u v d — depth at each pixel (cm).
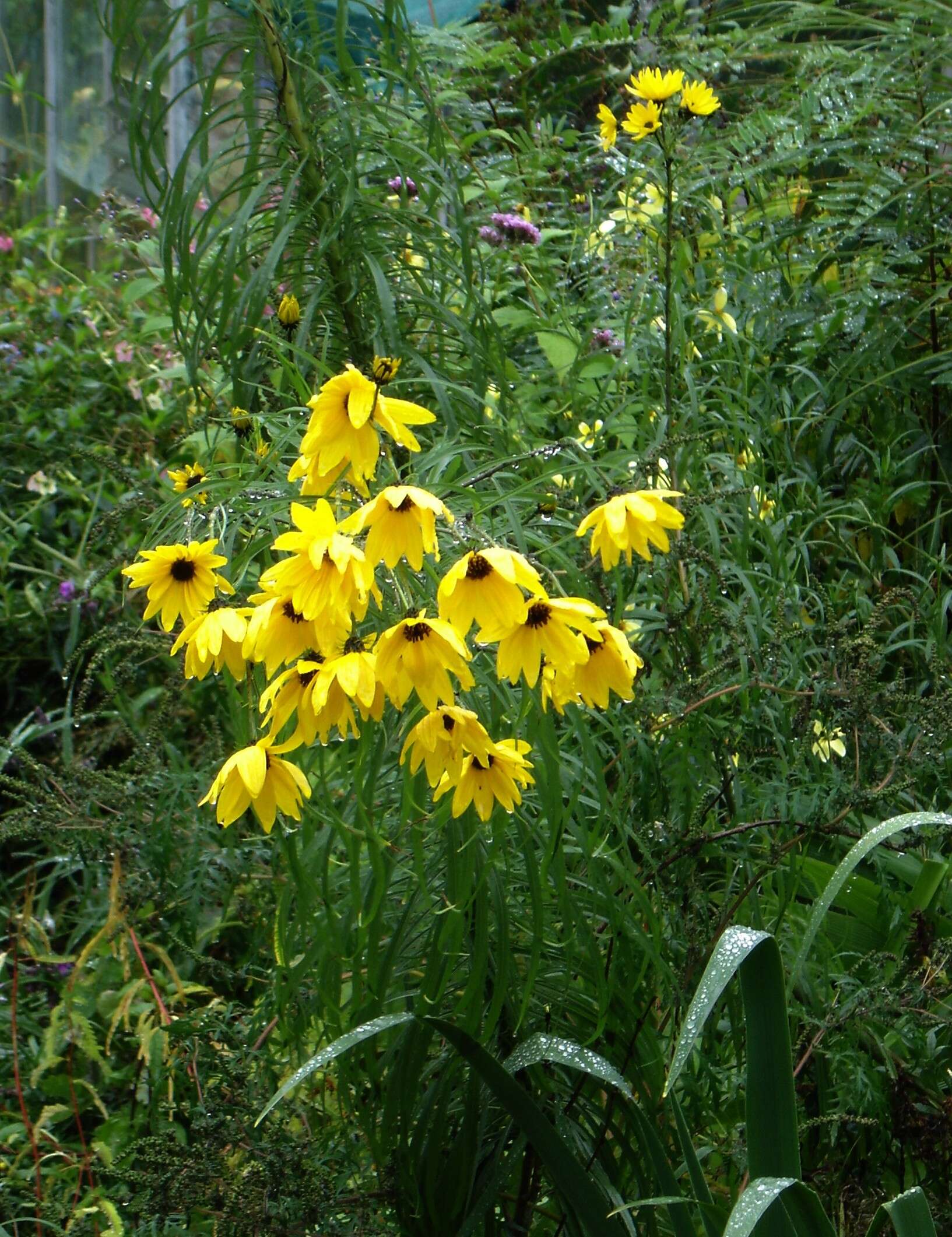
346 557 73
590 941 89
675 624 104
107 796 115
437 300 125
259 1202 88
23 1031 123
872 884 110
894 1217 72
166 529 96
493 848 84
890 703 102
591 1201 85
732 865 106
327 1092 107
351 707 79
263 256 127
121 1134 110
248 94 121
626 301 144
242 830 114
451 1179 93
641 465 101
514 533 90
